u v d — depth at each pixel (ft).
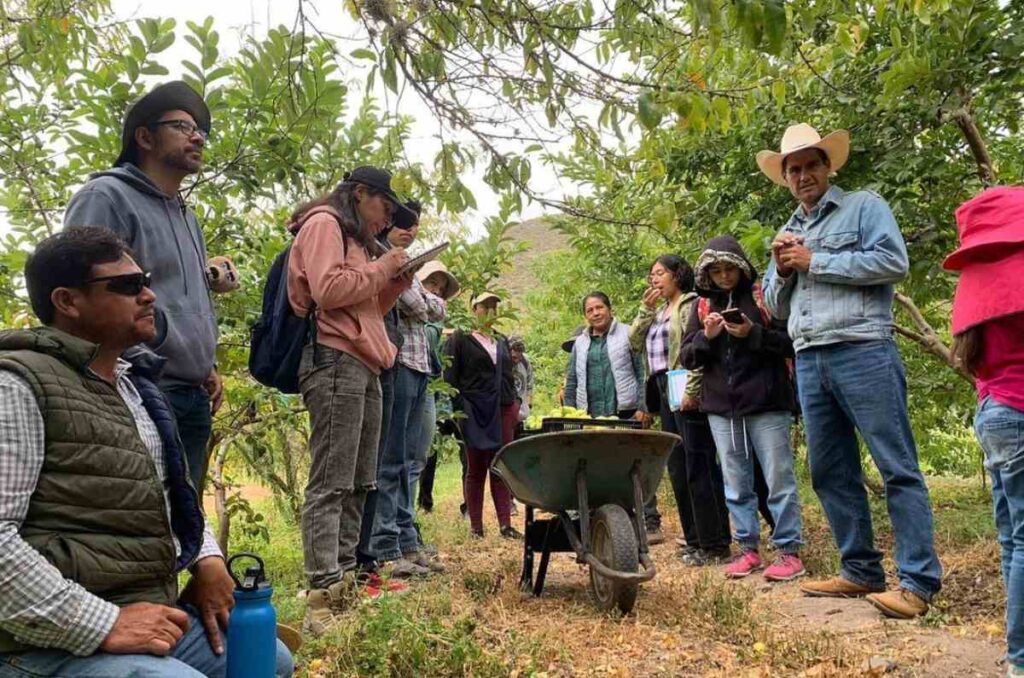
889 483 13.88
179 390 11.07
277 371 13.82
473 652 11.27
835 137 14.94
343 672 10.96
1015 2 16.90
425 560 18.21
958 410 23.44
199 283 11.59
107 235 7.85
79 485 7.16
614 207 9.86
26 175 16.25
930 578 13.51
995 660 11.51
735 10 7.05
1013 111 17.69
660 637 13.23
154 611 7.33
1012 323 10.14
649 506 23.24
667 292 21.76
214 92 14.44
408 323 17.44
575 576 18.54
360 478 14.48
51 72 15.65
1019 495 10.21
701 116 8.31
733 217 20.81
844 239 14.65
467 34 8.74
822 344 14.40
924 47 16.67
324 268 13.11
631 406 24.13
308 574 13.46
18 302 15.79
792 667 11.69
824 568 17.52
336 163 17.57
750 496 18.07
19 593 6.72
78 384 7.36
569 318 40.24
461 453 27.17
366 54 8.63
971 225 10.55
